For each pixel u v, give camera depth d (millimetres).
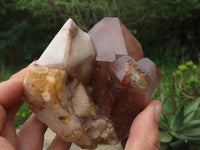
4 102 152
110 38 147
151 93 135
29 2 701
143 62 139
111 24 153
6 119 163
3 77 667
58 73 127
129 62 132
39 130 174
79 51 135
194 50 634
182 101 365
